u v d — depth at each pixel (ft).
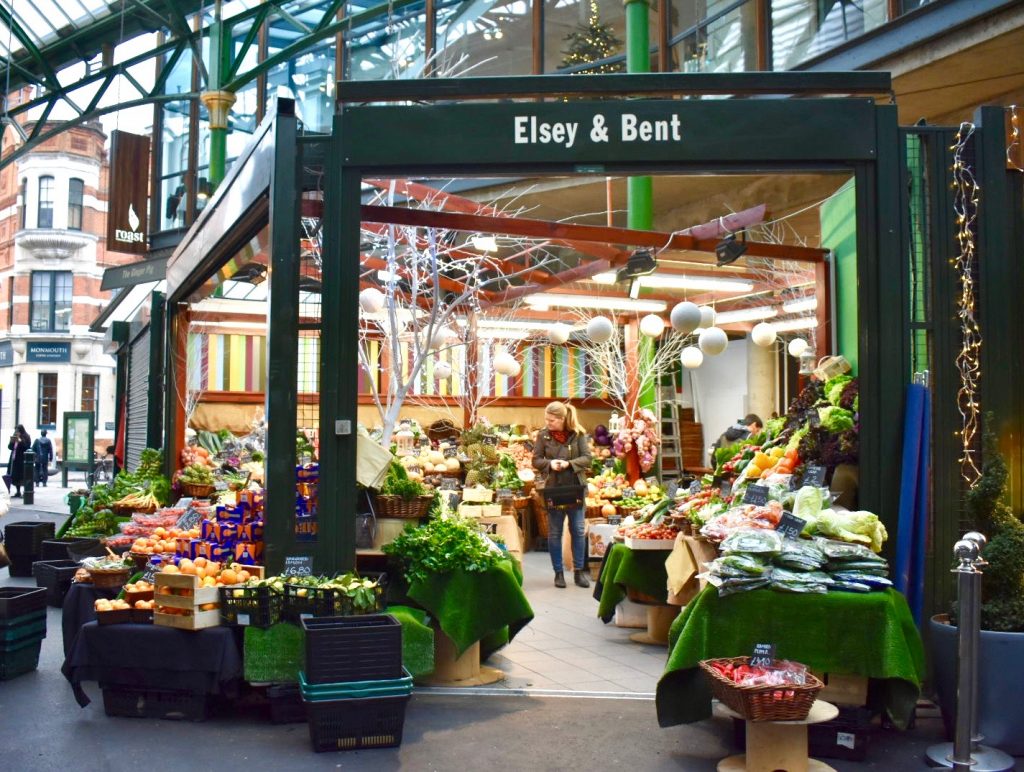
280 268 17.72
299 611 15.87
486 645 19.86
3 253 130.41
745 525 15.57
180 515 24.44
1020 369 17.52
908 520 16.40
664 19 44.62
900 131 17.34
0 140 69.82
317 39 54.80
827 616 14.34
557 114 17.49
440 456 35.73
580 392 50.67
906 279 17.19
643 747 14.84
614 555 23.47
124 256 132.77
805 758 13.39
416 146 17.69
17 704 17.22
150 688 16.24
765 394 52.37
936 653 15.56
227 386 44.93
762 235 44.55
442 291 35.70
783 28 38.78
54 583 27.02
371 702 14.57
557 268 46.88
